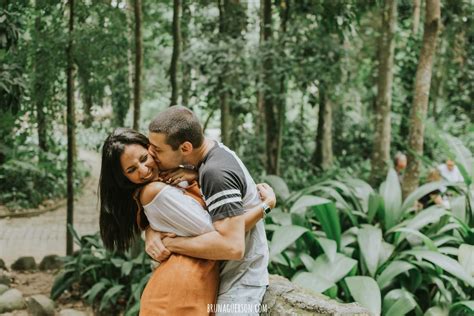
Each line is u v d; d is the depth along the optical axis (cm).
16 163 799
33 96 520
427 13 490
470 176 370
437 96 966
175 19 568
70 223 495
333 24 583
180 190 161
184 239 158
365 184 413
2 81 389
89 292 397
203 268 160
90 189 993
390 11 643
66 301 424
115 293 402
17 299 390
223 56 568
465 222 361
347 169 862
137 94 498
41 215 789
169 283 158
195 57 584
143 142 163
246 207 164
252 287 167
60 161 895
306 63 569
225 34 624
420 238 339
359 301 273
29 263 502
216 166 156
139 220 171
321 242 314
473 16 815
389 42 653
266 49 566
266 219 355
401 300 288
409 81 868
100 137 917
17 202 790
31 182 823
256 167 771
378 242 319
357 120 1028
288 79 589
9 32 394
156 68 1007
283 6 588
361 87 1009
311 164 860
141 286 372
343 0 572
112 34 512
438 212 340
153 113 1242
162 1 755
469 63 911
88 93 523
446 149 390
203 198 158
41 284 461
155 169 162
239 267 167
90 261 437
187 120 157
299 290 196
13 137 789
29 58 514
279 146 638
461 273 281
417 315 310
